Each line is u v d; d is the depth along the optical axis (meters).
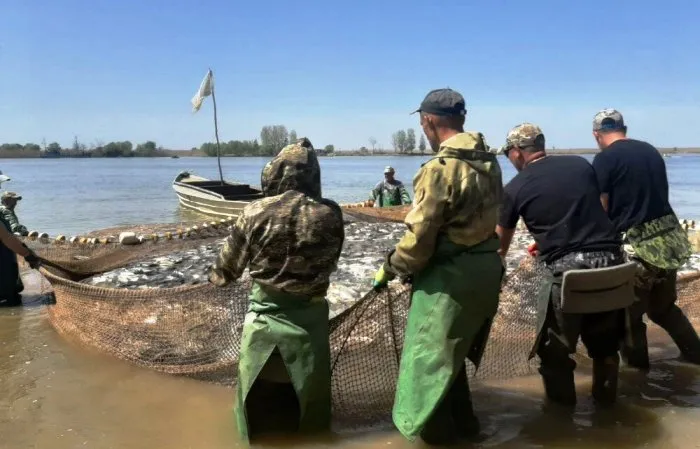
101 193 39.97
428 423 4.46
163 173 80.19
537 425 4.82
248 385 4.41
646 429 4.70
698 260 9.61
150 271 9.65
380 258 10.28
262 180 4.67
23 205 30.55
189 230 10.13
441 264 4.24
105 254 9.37
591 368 6.13
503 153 5.37
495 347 6.04
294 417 4.73
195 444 4.56
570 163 5.02
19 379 5.95
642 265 5.72
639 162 5.70
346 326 5.28
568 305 4.71
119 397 5.52
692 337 6.21
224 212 20.31
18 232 9.58
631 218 5.75
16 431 4.81
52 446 4.55
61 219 23.92
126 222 22.73
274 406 4.69
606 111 6.02
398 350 5.37
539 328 5.05
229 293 6.24
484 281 4.23
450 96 4.46
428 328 4.23
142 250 9.74
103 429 4.85
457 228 4.17
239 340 5.97
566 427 4.77
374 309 5.39
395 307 5.41
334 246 4.52
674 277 6.00
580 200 4.87
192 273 9.48
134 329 6.45
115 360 6.45
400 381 4.36
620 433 4.64
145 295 6.51
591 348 5.22
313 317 4.48
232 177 70.56
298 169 4.55
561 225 4.87
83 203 31.95
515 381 5.80
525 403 5.28
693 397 5.35
